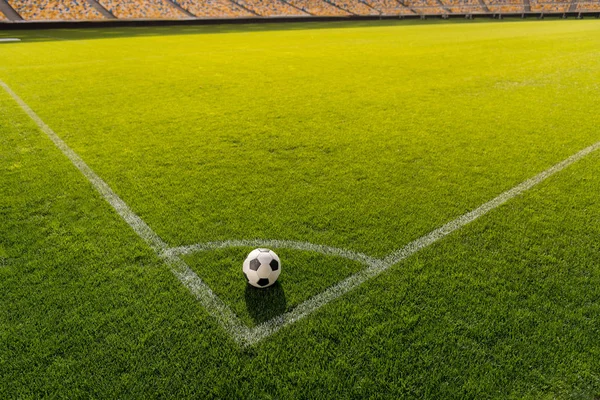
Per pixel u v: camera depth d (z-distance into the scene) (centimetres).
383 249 311
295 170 458
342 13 3919
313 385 202
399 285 270
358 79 970
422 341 225
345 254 305
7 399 197
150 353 221
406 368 209
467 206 374
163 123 635
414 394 196
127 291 267
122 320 243
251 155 503
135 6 3181
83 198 393
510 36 1983
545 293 261
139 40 1919
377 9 4084
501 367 210
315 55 1388
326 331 234
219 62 1241
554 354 217
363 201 386
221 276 282
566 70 1041
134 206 378
